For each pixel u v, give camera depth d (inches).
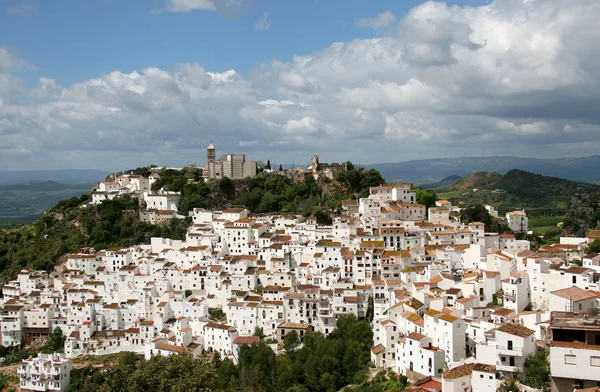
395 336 7460.6
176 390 6117.1
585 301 5851.4
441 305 7273.6
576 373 4525.1
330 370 7377.0
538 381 5172.2
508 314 6589.6
